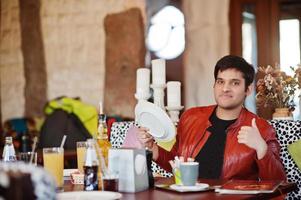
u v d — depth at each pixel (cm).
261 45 521
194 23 545
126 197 198
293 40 512
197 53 543
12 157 254
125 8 556
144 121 248
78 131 475
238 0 526
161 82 304
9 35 618
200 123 271
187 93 548
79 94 582
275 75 313
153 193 206
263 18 520
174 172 225
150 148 249
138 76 305
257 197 200
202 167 261
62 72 591
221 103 262
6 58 621
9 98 620
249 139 229
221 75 263
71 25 585
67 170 277
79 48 581
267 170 237
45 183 132
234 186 214
